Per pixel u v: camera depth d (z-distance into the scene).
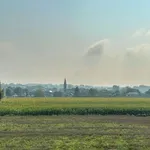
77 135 28.73
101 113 57.38
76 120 43.88
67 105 66.62
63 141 25.45
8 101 95.19
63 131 31.31
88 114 57.03
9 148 22.48
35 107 59.06
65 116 52.09
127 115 56.03
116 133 30.11
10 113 55.16
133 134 29.66
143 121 43.19
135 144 24.44
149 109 57.59
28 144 24.06
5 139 26.28
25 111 55.34
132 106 61.94
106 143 24.73
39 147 22.92
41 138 26.92
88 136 28.20
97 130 32.28
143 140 26.28
